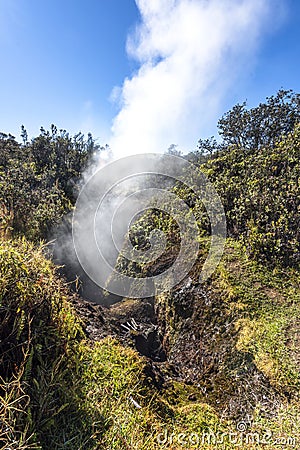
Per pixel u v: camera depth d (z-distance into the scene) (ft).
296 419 6.60
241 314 9.87
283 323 9.24
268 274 11.54
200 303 11.34
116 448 5.23
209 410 7.29
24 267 6.01
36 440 4.74
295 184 13.19
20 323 5.49
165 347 11.58
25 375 5.13
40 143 35.17
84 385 6.23
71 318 7.21
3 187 18.98
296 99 21.75
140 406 6.52
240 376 8.25
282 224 12.50
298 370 7.70
